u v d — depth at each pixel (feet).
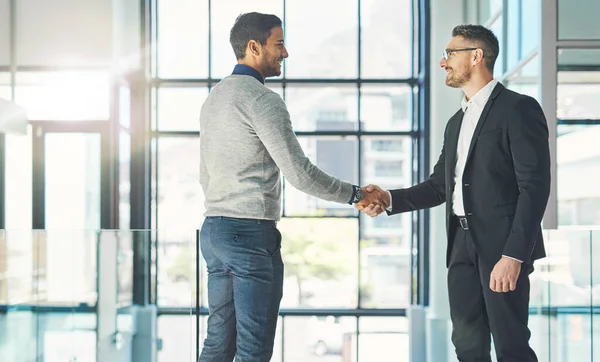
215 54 33.32
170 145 32.65
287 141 7.47
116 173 29.32
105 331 16.62
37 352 16.01
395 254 33.91
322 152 33.35
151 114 32.68
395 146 33.06
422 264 31.78
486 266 8.02
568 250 12.65
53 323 16.16
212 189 7.77
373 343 32.83
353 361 32.60
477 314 8.38
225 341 8.00
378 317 32.78
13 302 15.72
